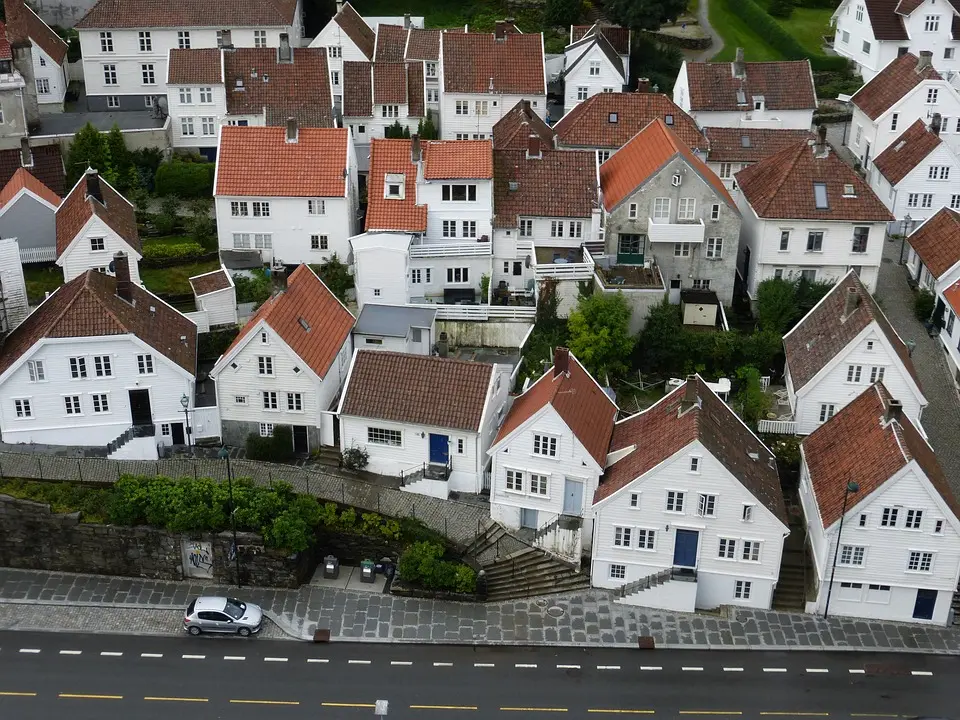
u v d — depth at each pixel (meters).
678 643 65.94
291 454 77.25
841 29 136.25
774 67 114.88
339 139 94.38
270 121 108.50
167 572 70.62
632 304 85.44
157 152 106.06
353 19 130.12
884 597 67.62
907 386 75.38
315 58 111.44
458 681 63.12
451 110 114.56
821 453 71.56
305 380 75.44
